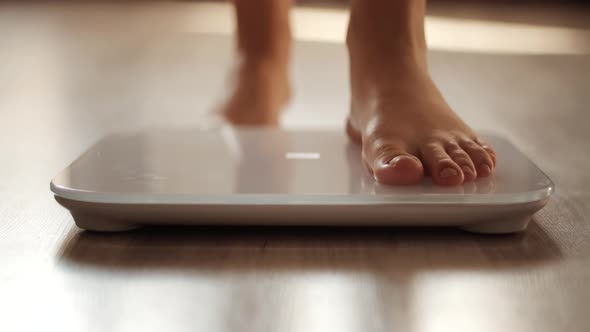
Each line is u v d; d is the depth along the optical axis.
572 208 0.86
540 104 1.35
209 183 0.80
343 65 1.77
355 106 0.92
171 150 0.91
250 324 0.65
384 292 0.70
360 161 0.87
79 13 2.80
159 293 0.70
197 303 0.68
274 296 0.69
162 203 0.77
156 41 2.13
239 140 0.95
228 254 0.76
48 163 1.02
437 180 0.78
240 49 1.25
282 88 1.25
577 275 0.72
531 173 0.82
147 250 0.77
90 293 0.70
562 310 0.67
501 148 0.90
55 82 1.56
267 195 0.76
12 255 0.76
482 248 0.77
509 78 1.62
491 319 0.66
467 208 0.76
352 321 0.66
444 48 2.03
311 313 0.67
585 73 1.67
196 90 1.48
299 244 0.78
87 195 0.77
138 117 1.26
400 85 0.88
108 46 2.05
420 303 0.68
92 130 1.18
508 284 0.71
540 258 0.75
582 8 2.85
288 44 1.26
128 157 0.88
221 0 3.15
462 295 0.69
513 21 2.53
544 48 2.02
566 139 1.12
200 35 2.23
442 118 0.85
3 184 0.94
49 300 0.69
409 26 0.91
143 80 1.59
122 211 0.78
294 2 2.96
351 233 0.80
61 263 0.75
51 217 0.84
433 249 0.77
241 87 1.22
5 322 0.66
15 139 1.13
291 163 0.86
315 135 0.97
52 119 1.24
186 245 0.78
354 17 0.93
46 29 2.39
